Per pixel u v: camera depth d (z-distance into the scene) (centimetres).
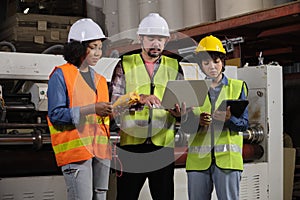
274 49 537
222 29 422
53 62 307
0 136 279
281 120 385
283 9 383
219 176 272
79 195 232
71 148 232
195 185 276
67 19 469
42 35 453
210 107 273
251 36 462
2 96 303
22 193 280
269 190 376
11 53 295
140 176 256
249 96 383
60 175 294
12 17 458
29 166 283
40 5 515
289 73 547
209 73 276
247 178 362
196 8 450
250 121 382
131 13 499
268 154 375
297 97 530
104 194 245
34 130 290
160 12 471
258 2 414
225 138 275
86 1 527
